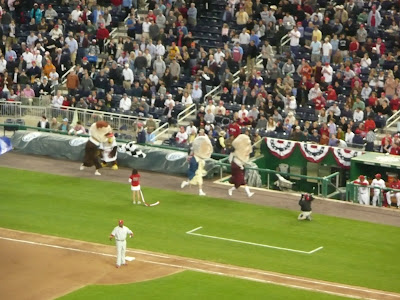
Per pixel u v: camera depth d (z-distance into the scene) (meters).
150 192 122.56
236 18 157.75
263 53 150.00
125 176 129.50
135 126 140.88
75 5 167.38
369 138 130.75
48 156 138.00
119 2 166.25
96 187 124.19
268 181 128.00
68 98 148.00
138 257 99.50
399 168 121.88
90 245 102.88
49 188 123.12
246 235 107.25
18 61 158.38
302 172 131.00
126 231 96.38
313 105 140.38
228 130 134.38
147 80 148.00
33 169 131.62
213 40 157.88
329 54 146.62
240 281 93.31
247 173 128.12
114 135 139.75
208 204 118.31
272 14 155.00
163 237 105.94
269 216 114.12
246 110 138.62
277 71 144.75
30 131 141.62
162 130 143.12
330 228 110.25
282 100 139.62
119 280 93.31
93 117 143.75
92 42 157.12
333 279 94.56
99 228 108.38
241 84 146.88
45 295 89.44
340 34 150.38
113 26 165.75
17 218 111.12
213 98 147.62
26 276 94.12
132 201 118.50
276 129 135.75
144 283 92.50
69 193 121.25
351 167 125.19
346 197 121.81
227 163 129.38
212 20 161.50
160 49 153.62
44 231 106.94
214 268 96.75
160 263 97.81
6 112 148.38
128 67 149.38
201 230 108.62
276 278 94.31
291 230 109.25
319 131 134.38
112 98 147.75
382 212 116.56
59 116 146.12
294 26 152.12
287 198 121.38
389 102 138.50
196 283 92.62
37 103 148.62
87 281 92.94
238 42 152.88
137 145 134.38
